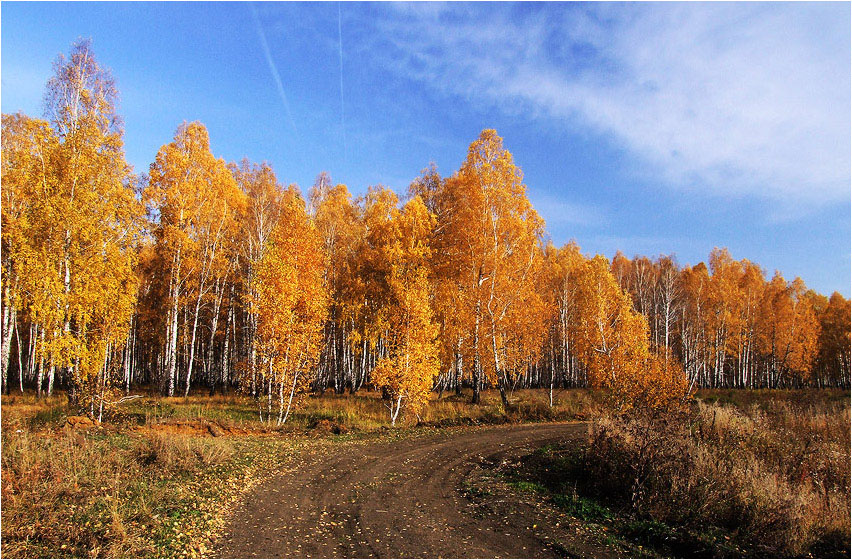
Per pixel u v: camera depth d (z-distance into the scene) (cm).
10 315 2723
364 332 2869
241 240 3188
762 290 4669
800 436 1481
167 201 2675
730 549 777
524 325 2652
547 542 804
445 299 2770
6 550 670
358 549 760
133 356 3812
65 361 1803
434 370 2253
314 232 2452
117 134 2089
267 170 3353
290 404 2067
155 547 723
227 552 728
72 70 2034
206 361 3909
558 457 1426
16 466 955
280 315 2077
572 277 4072
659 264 5316
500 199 2658
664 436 1117
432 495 1081
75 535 727
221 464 1248
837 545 849
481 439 1819
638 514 936
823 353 5256
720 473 1018
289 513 930
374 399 2845
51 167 1917
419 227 2609
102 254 1948
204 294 3053
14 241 1891
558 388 4003
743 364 4891
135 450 1206
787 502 891
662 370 1903
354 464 1378
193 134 2756
